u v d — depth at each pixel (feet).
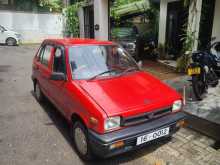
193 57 17.38
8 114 15.64
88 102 9.60
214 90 19.01
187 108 15.46
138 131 9.24
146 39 37.45
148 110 9.73
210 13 26.96
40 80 16.26
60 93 12.36
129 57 14.07
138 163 10.33
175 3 31.89
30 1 60.85
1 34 55.77
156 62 32.27
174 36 32.99
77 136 10.75
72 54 12.28
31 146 11.69
